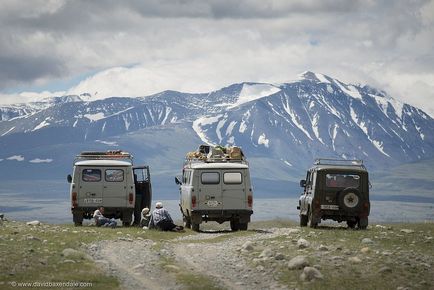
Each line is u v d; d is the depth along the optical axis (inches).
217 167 3752.5
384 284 1788.9
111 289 1688.0
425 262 2165.4
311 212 3695.9
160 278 1866.4
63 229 3373.5
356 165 3725.4
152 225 3676.2
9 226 3427.7
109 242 2738.7
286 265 2042.3
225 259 2262.6
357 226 3742.6
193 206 3735.2
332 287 1739.7
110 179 4015.8
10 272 1861.5
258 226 4749.0
